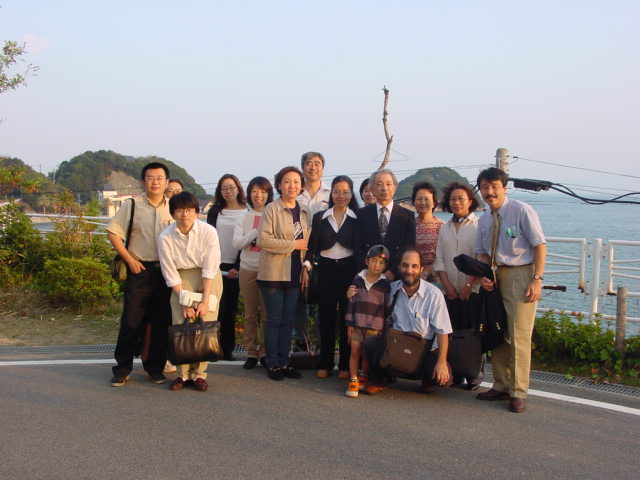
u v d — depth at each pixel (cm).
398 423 409
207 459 345
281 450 359
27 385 482
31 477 320
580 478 328
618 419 421
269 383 503
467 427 402
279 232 505
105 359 570
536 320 590
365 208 525
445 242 507
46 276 789
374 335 476
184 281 485
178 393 470
